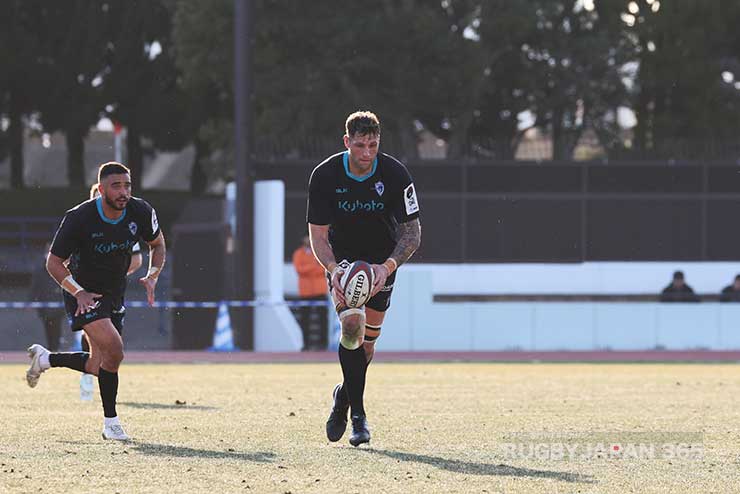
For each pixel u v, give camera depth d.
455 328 80.44
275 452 26.56
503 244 86.50
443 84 123.06
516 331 81.06
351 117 25.86
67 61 168.75
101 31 168.62
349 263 26.62
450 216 86.12
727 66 133.00
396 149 86.31
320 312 80.06
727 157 89.25
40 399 40.22
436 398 41.12
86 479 22.84
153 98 168.12
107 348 28.80
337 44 121.38
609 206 87.06
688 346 82.06
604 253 87.06
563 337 81.31
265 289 79.44
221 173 144.12
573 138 140.25
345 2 125.25
